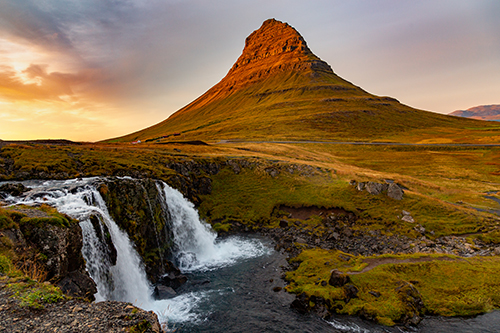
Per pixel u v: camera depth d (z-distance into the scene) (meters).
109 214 27.91
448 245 32.25
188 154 65.44
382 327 19.58
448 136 158.62
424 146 124.62
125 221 29.14
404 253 31.03
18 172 34.56
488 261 26.86
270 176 56.78
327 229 39.31
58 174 35.81
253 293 25.02
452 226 36.28
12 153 39.81
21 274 13.07
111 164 42.69
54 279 16.55
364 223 39.72
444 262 26.62
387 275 24.56
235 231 42.06
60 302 11.44
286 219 44.16
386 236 35.66
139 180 33.59
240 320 21.16
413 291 22.03
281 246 35.50
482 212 41.19
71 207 24.03
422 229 35.75
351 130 174.00
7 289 11.55
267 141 137.62
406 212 39.97
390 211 41.09
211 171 57.62
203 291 25.72
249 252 34.81
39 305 10.91
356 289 22.84
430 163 94.50
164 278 28.28
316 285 24.39
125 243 27.12
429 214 39.34
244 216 45.59
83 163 41.72
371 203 43.78
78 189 27.81
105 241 23.22
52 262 16.89
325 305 21.78
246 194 51.47
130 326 10.24
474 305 21.11
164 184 39.69
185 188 45.91
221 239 39.59
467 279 23.92
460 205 46.12
